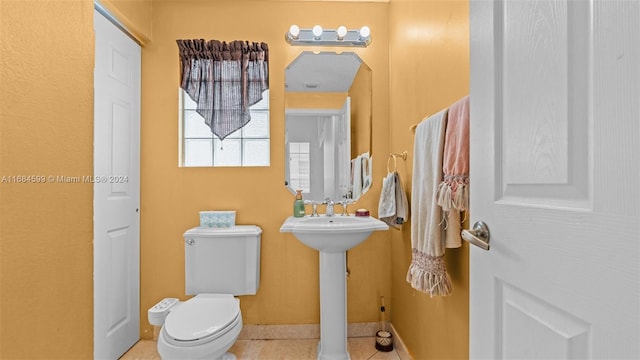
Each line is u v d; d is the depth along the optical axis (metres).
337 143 2.16
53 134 0.67
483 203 0.72
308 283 2.13
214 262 1.90
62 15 0.69
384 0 2.16
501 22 0.67
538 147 0.56
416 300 1.64
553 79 0.53
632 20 0.41
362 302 2.17
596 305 0.45
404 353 1.79
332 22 2.16
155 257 2.08
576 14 0.49
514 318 0.63
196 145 2.17
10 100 0.58
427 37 1.47
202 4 2.12
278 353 1.94
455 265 1.22
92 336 0.78
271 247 2.12
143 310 2.07
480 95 0.73
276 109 2.14
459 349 1.18
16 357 0.59
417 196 1.31
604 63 0.45
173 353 1.35
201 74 2.07
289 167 2.15
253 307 2.11
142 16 1.98
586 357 0.47
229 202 2.11
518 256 0.61
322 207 2.16
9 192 0.58
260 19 2.14
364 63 2.17
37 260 0.63
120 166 1.89
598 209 0.45
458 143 1.01
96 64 1.70
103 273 1.74
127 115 1.95
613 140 0.43
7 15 0.57
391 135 2.13
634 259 0.40
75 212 0.73
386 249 2.18
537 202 0.56
